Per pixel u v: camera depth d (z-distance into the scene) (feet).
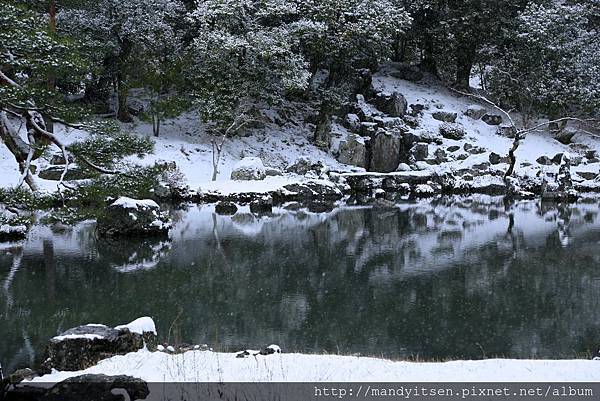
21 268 55.52
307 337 37.68
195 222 83.97
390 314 43.21
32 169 93.61
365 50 138.00
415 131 144.46
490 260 62.34
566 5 172.86
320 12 128.57
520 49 155.74
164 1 122.83
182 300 46.11
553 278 54.44
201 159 118.32
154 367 25.05
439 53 169.68
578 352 35.04
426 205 107.96
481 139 150.00
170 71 119.44
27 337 36.81
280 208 99.76
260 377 23.34
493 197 122.42
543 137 156.76
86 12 112.88
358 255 64.44
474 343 36.86
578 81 152.56
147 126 124.77
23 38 41.91
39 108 42.29
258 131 136.15
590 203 114.83
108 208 71.10
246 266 58.23
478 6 155.84
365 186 123.65
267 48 118.73
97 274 53.78
